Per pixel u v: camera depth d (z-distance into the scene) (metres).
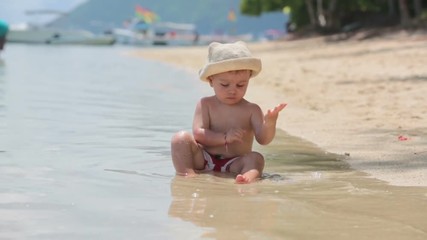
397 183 3.58
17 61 20.11
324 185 3.52
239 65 4.16
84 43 53.41
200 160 4.06
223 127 4.29
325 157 4.51
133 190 3.28
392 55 16.55
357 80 11.16
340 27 40.94
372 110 7.23
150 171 3.87
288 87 10.61
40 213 2.74
